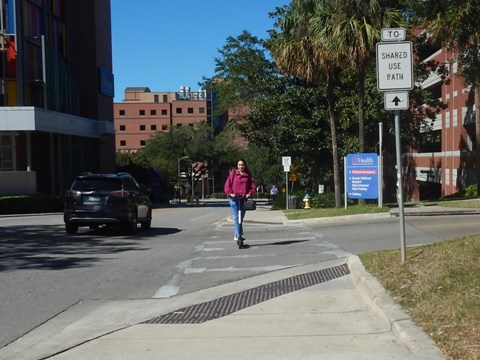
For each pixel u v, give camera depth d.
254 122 36.97
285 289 8.14
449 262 7.66
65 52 47.84
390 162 56.44
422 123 37.31
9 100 37.25
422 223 16.41
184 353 5.36
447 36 19.50
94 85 50.59
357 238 13.78
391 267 8.16
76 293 8.22
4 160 37.47
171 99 154.00
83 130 45.19
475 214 19.17
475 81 24.28
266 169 68.44
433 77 44.81
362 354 5.11
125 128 144.62
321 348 5.36
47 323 6.64
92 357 5.33
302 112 34.28
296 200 30.31
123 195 15.87
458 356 4.55
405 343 5.20
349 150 31.98
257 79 39.50
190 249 12.84
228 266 10.34
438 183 44.69
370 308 6.70
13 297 7.95
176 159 84.12
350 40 20.77
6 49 37.16
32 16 40.16
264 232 16.55
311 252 11.70
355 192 21.91
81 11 50.38
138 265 10.62
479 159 30.97
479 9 14.99
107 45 55.16
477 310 5.57
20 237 15.65
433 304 6.01
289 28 24.97
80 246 13.53
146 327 6.36
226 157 83.25
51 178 40.50
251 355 5.24
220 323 6.43
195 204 61.09
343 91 32.62
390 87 8.10
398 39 8.17
